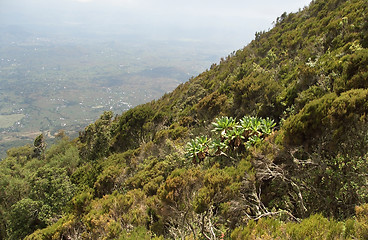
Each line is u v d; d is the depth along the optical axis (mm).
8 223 10922
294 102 7781
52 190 10570
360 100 3758
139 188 7984
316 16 18797
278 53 17719
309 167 4227
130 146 18328
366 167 3518
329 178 3854
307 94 7129
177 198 4547
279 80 11523
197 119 14094
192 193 4605
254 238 2799
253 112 9719
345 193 3660
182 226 4301
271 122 6730
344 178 3664
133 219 5445
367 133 3594
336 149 3953
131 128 18859
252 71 14570
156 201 5219
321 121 4109
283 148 4742
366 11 10125
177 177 4680
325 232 2535
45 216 9688
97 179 11320
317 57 10758
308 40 14508
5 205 12555
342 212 3535
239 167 5066
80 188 11688
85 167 14945
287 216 3771
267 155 4777
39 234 7070
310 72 8016
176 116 18812
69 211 8352
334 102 4055
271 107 9117
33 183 11164
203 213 4016
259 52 21219
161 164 9266
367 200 3371
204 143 7398
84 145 23812
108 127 22922
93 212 6062
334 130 3912
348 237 2416
